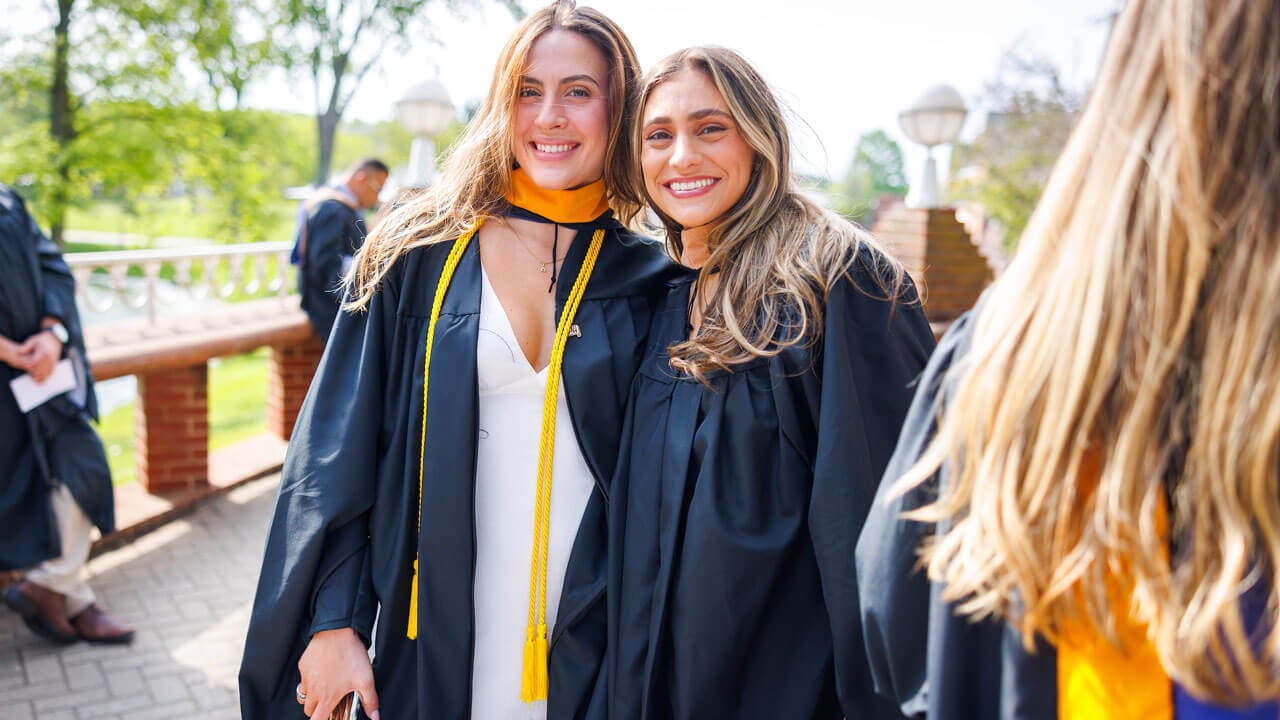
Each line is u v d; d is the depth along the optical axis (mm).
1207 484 820
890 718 1463
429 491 1673
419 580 1679
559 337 1762
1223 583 793
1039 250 936
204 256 6852
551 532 1741
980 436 961
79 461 3512
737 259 1656
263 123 20391
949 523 1024
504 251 1825
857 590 1435
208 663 3650
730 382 1578
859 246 1621
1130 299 860
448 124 6848
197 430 5582
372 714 1661
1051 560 898
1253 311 798
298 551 1636
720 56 1663
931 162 5965
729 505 1532
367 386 1725
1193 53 816
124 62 18547
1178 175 828
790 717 1557
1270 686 803
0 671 3502
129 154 18406
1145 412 846
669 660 1590
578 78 1807
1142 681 907
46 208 17906
